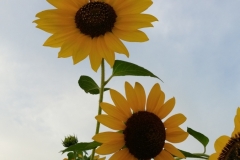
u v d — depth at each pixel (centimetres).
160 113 74
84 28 76
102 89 74
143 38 75
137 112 73
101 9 77
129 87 73
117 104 72
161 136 72
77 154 87
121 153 71
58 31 76
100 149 70
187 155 74
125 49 75
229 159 75
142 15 76
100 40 76
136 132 71
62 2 77
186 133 73
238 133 75
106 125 71
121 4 77
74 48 76
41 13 77
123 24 76
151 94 74
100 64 75
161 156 72
